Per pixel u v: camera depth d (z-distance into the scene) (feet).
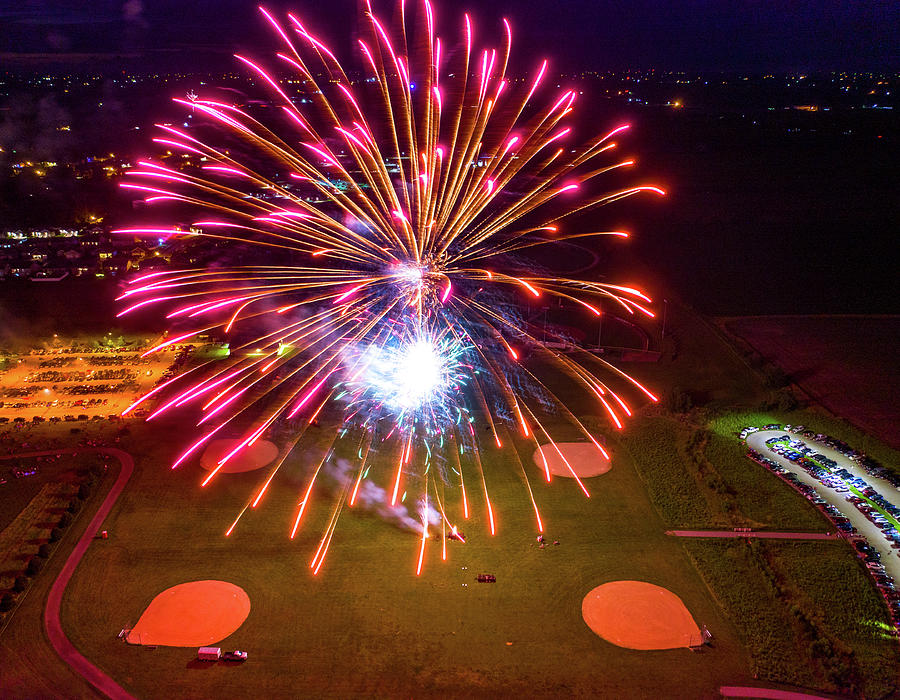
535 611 199.52
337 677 178.40
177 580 210.18
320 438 281.54
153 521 236.22
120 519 237.45
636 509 243.40
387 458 268.82
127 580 210.18
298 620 196.24
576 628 193.67
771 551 221.25
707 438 289.94
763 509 243.19
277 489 252.83
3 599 198.39
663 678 177.58
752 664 181.16
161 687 174.91
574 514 239.71
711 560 218.18
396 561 218.18
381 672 180.04
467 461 266.77
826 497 250.57
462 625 194.70
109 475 261.65
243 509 242.17
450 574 212.84
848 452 279.90
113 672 179.11
